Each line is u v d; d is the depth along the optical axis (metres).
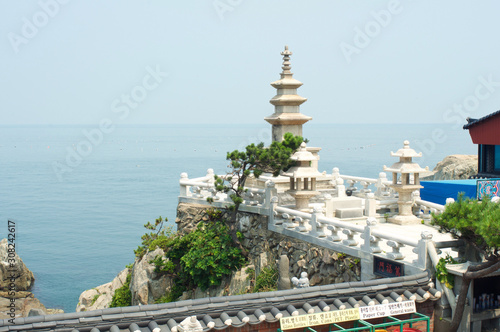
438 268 15.88
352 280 19.22
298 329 14.01
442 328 15.73
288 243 22.67
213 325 12.75
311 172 23.67
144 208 81.19
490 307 16.33
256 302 13.45
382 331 14.45
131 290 26.97
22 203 89.62
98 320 12.12
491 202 15.32
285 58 28.83
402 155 23.80
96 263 48.91
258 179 28.56
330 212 24.44
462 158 41.69
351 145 188.00
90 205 85.62
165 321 12.67
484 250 15.36
